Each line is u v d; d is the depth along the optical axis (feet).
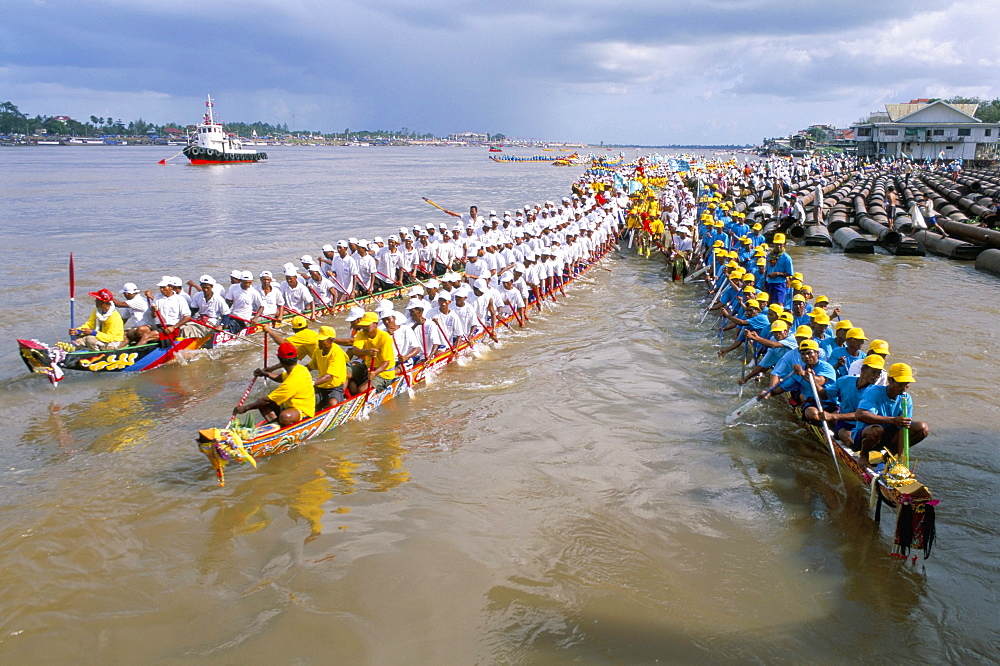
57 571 22.38
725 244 65.36
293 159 483.51
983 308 54.85
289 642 19.38
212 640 19.47
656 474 28.99
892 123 315.37
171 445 31.55
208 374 41.09
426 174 296.10
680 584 21.77
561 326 52.34
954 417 33.45
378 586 21.77
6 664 18.47
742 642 19.22
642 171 172.55
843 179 232.32
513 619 20.29
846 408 27.48
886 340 46.06
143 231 104.06
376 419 34.71
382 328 37.14
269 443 29.09
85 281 66.23
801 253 85.35
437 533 24.63
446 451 31.14
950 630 19.52
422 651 19.04
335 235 101.45
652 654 18.83
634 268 78.23
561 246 66.49
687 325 52.44
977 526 24.41
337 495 27.27
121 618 20.30
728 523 25.20
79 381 39.52
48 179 224.74
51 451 30.76
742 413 33.58
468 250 68.13
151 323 43.16
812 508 26.14
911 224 92.84
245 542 24.06
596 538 24.31
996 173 215.10
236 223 115.65
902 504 21.44
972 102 377.30
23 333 48.73
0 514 25.50
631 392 38.40
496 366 42.83
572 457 30.58
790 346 34.24
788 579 21.91
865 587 21.44
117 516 25.54
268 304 48.03
